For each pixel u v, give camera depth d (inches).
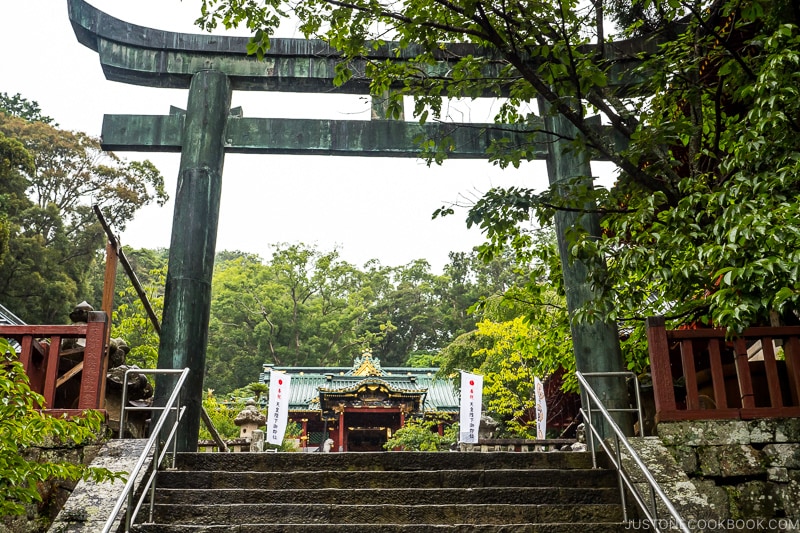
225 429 860.6
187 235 347.3
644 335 368.2
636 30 378.3
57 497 228.7
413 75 317.4
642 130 272.8
